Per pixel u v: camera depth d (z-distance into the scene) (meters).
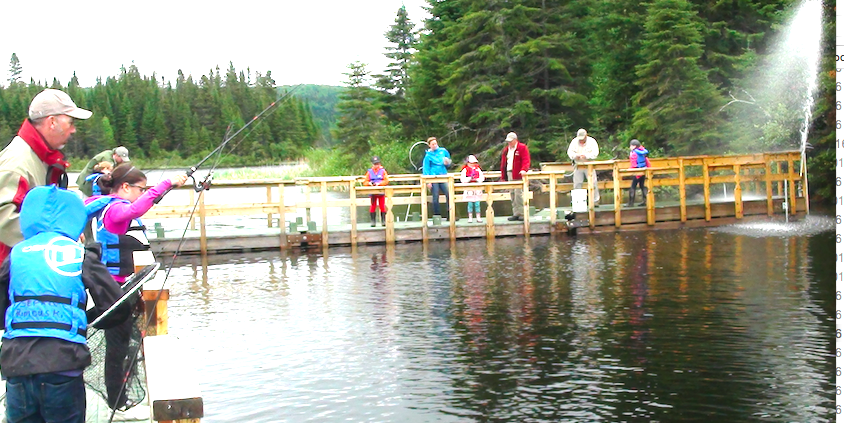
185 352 4.22
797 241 16.23
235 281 13.30
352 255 16.19
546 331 9.66
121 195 5.38
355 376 8.08
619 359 8.51
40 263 3.80
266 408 7.25
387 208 17.73
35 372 3.69
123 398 4.81
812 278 12.26
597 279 12.77
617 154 33.25
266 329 9.97
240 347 9.17
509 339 9.34
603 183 19.53
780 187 21.70
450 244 17.55
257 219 23.59
